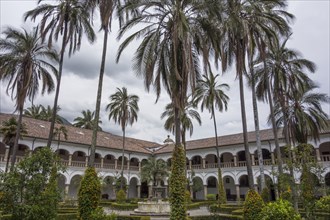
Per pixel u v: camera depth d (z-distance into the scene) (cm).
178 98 1302
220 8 1352
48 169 991
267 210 1081
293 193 1372
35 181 924
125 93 3766
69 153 3491
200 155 4081
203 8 1348
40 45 2122
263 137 3506
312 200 1294
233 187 4094
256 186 3347
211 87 3241
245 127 1567
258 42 1758
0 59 2064
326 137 3003
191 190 3781
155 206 2347
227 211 2345
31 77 2105
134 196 4472
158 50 1398
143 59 1362
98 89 1497
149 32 1452
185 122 3419
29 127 3284
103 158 3900
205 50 1318
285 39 2053
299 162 1417
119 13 1527
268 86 2008
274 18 1759
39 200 909
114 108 3731
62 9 1859
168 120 3541
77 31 1975
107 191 3953
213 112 3272
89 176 1260
